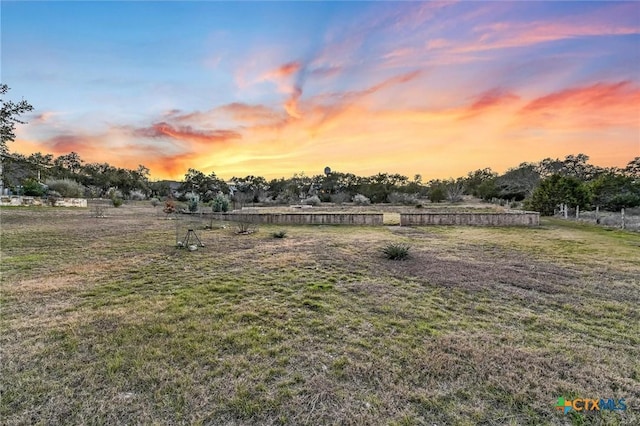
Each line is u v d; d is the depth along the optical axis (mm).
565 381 1997
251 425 1583
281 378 2020
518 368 2148
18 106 13922
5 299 3564
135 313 3148
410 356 2307
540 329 2832
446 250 6938
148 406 1734
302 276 4672
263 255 6277
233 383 1952
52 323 2885
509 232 10336
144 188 41656
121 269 5055
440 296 3775
